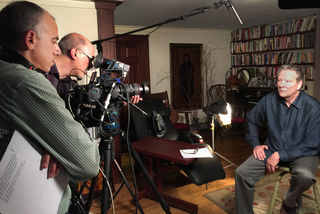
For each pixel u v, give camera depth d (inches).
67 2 98.9
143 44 209.9
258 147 87.0
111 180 104.7
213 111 105.0
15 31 30.0
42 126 29.0
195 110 239.1
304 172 71.6
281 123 84.4
